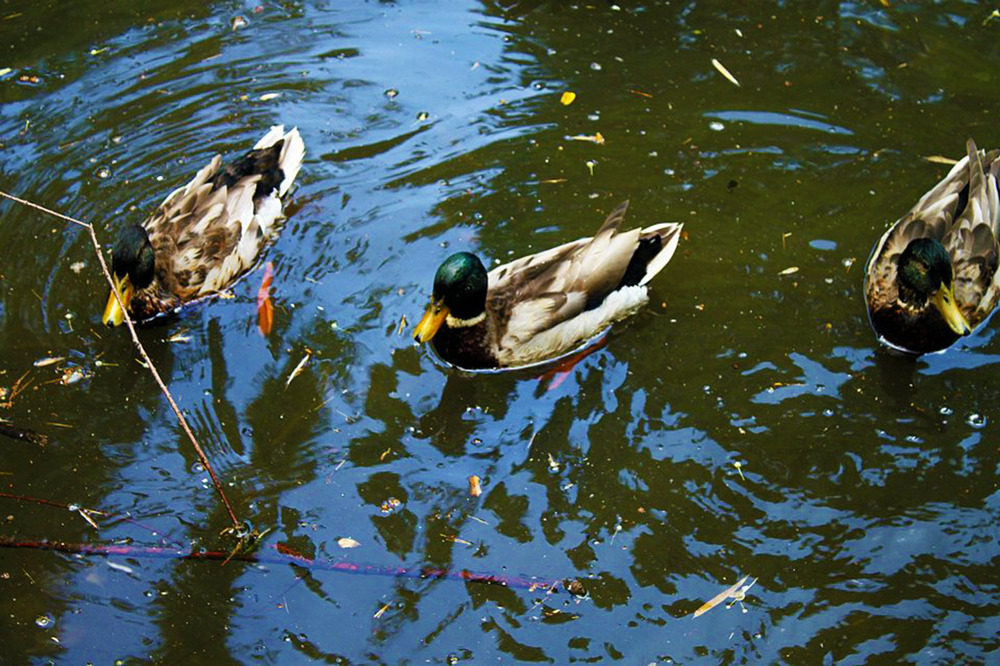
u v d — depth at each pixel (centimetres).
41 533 223
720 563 221
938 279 239
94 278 254
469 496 228
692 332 247
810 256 256
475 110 281
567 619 216
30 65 290
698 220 261
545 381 244
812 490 228
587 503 228
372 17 303
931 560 221
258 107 283
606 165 270
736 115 278
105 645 213
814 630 215
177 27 300
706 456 232
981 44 289
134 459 232
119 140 276
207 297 254
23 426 235
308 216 264
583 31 297
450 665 212
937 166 268
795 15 297
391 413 238
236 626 215
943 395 239
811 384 240
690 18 298
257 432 235
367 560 221
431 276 256
